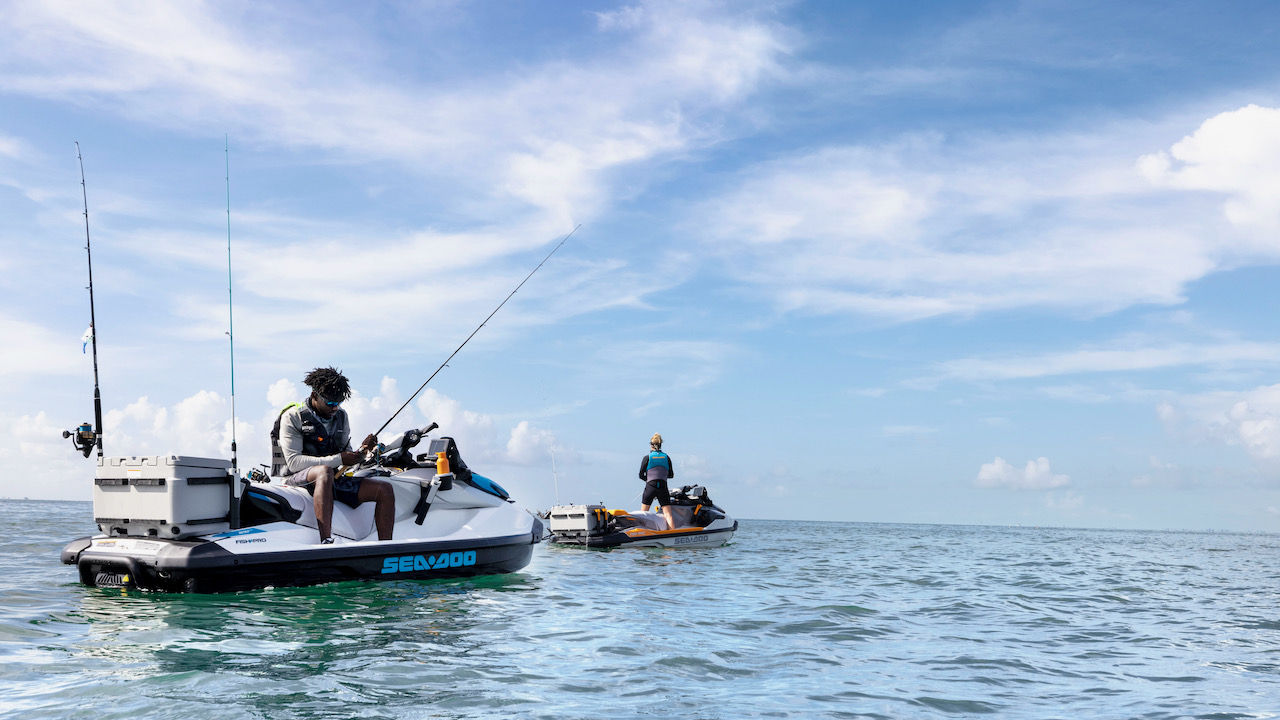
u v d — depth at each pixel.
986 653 4.43
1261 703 3.41
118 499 5.28
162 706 2.70
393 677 3.24
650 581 7.43
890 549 14.95
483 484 7.13
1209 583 9.26
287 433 5.95
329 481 5.77
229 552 5.11
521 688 3.18
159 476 5.05
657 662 3.80
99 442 5.94
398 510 6.51
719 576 8.16
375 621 4.47
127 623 4.16
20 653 3.45
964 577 9.09
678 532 12.52
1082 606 6.70
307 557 5.49
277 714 2.66
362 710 2.77
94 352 5.97
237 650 3.60
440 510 6.77
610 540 11.73
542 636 4.30
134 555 5.11
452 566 6.46
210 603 4.84
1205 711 3.27
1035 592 7.68
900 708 3.18
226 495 5.31
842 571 9.32
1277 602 7.37
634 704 3.04
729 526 13.54
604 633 4.49
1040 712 3.21
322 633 4.05
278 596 5.19
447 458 6.71
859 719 2.98
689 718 2.88
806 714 3.01
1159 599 7.40
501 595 5.85
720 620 5.20
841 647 4.45
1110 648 4.72
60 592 5.23
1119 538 32.06
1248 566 12.94
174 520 5.01
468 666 3.50
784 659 4.03
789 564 10.11
